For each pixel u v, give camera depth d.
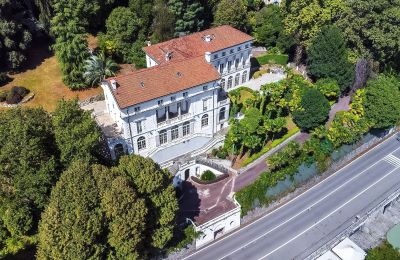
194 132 85.38
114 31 100.62
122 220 53.94
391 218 81.56
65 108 61.78
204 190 78.44
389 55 107.06
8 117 60.84
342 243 71.19
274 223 76.44
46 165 58.56
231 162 82.56
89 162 62.03
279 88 89.38
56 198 53.53
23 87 89.50
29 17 105.31
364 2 99.19
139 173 59.50
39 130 59.31
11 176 58.59
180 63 80.19
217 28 96.19
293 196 82.69
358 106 95.31
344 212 78.81
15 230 56.91
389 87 94.44
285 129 93.06
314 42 104.62
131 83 75.00
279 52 114.19
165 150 82.06
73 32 90.12
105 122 81.75
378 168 90.62
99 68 93.19
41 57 100.94
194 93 79.62
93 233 52.50
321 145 87.56
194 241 69.81
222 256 69.56
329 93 98.25
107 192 54.19
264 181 78.12
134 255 56.19
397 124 102.38
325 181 86.94
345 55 102.56
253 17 114.69
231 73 97.50
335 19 106.69
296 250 70.88
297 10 105.12
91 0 102.12
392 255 70.69
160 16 99.44
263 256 69.69
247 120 81.12
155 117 77.38
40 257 53.38
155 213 60.72
